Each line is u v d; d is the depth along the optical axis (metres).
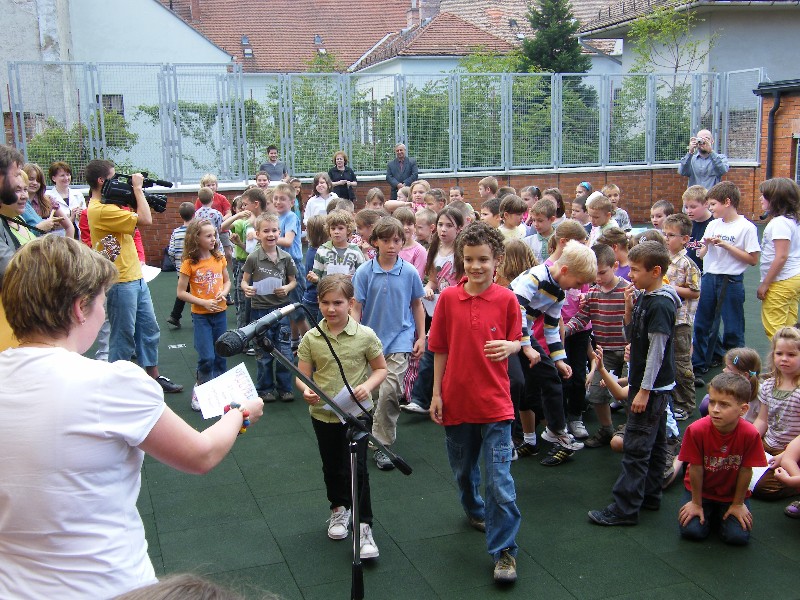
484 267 3.82
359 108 16.12
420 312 5.43
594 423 5.96
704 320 6.91
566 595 3.65
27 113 13.91
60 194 9.02
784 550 4.06
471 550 4.08
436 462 5.25
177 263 10.91
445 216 6.05
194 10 32.28
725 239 6.79
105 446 1.95
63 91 14.11
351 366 4.15
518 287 4.92
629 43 23.11
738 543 4.09
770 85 17.20
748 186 18.36
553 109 17.42
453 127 16.84
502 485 3.75
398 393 5.12
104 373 1.99
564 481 4.93
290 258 6.77
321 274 6.74
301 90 15.65
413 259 6.32
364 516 4.02
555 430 5.18
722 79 18.72
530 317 4.92
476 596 3.65
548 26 24.02
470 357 3.82
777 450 4.77
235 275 8.36
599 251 5.41
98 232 5.95
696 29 20.67
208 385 2.54
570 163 17.84
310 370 4.18
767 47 20.48
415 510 4.55
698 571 3.85
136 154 14.55
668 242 5.97
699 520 4.16
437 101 16.64
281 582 3.78
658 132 18.44
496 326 3.81
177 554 4.05
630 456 4.32
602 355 5.46
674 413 5.83
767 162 17.64
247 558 4.01
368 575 3.84
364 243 7.20
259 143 15.44
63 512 1.90
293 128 15.73
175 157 14.80
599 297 5.48
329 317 4.12
